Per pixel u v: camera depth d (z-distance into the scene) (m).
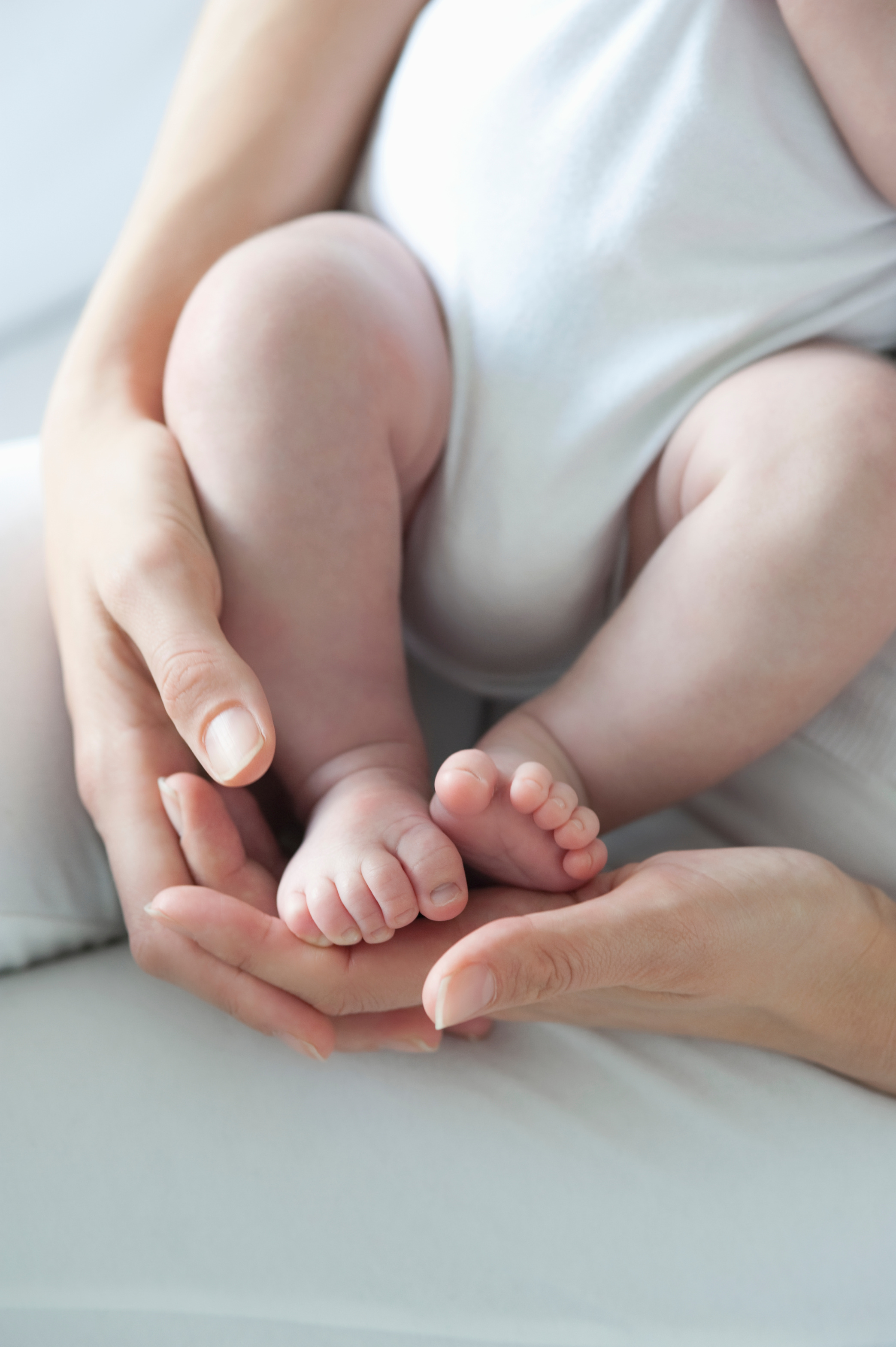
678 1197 0.58
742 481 0.60
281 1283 0.56
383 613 0.61
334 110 0.68
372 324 0.61
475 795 0.56
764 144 0.61
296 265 0.61
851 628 0.59
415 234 0.65
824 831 0.64
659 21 0.61
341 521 0.60
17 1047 0.59
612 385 0.62
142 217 0.68
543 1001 0.57
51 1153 0.57
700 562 0.60
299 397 0.60
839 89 0.60
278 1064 0.59
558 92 0.62
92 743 0.60
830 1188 0.59
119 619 0.58
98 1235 0.56
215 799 0.59
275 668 0.60
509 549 0.64
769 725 0.60
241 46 0.69
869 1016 0.59
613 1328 0.57
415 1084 0.59
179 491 0.60
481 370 0.63
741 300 0.62
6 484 0.67
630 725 0.60
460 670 0.69
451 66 0.64
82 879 0.62
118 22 0.79
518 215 0.62
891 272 0.63
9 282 0.84
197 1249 0.56
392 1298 0.56
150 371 0.65
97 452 0.62
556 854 0.57
